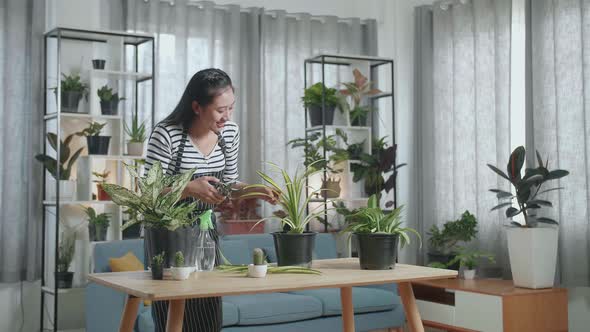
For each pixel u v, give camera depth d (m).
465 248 5.33
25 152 4.76
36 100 4.77
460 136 5.48
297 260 2.12
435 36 5.70
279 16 5.81
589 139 4.44
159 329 2.27
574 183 4.53
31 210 4.73
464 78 5.48
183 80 5.41
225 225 5.18
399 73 6.05
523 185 4.38
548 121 4.70
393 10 6.10
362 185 5.62
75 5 4.99
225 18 5.63
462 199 5.47
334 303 4.20
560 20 4.63
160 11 5.36
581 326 4.56
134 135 4.83
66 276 4.62
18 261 4.69
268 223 5.54
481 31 5.32
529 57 4.80
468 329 4.52
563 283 4.56
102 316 3.82
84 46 5.02
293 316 4.03
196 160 2.29
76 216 4.84
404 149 6.04
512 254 4.54
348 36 6.15
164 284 1.80
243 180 5.60
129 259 3.96
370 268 2.16
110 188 1.90
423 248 5.71
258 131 5.63
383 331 4.84
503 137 5.08
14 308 4.76
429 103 5.71
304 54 5.94
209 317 2.34
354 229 2.21
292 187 2.21
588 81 4.45
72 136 4.72
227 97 2.20
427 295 5.18
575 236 4.51
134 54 5.22
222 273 2.06
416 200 5.80
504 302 4.24
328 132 5.63
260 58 5.72
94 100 4.73
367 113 5.62
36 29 4.77
